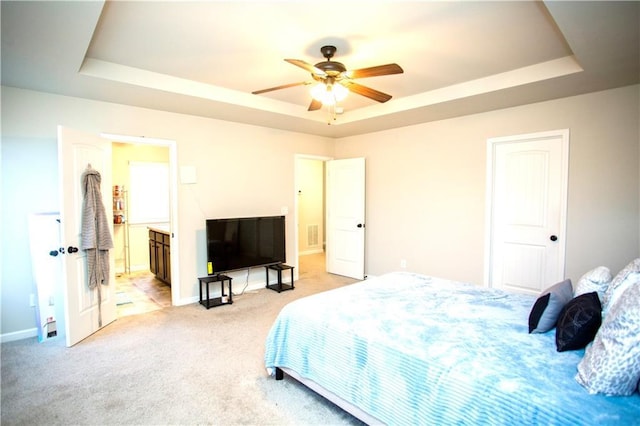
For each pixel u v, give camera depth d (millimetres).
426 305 2330
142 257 6391
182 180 4203
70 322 2986
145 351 2912
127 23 2291
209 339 3162
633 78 2994
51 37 2221
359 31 2436
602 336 1346
